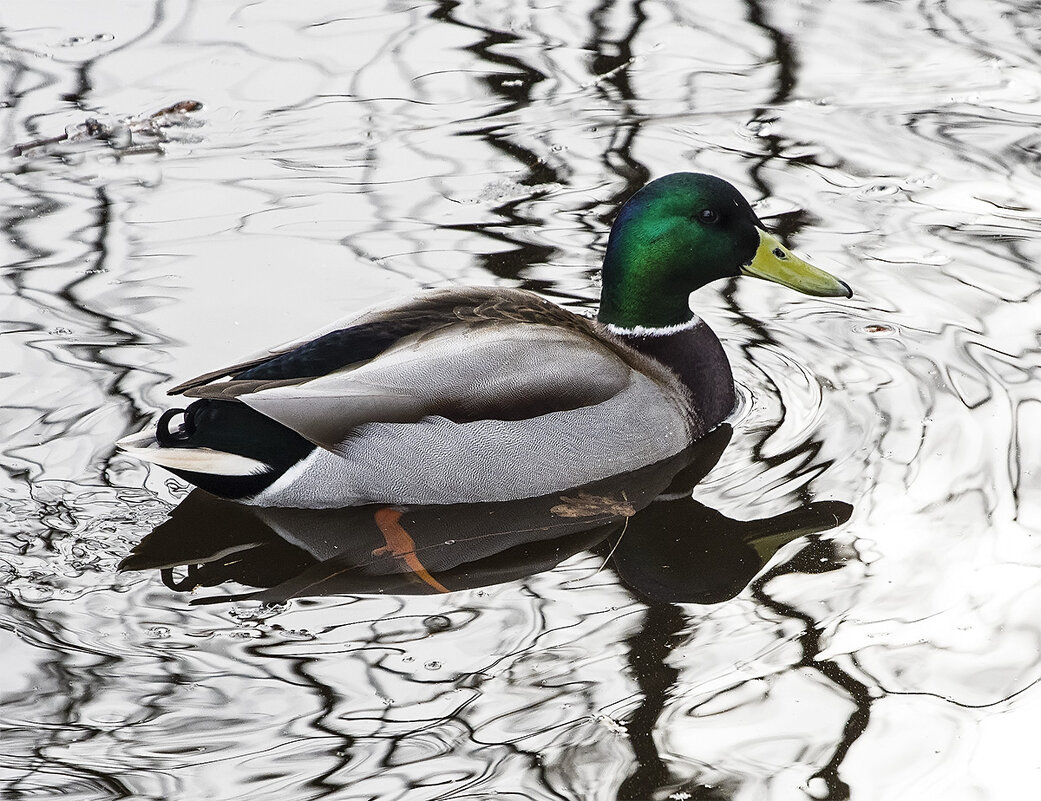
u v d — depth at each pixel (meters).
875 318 13.15
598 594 10.02
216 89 17.09
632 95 17.02
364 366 11.02
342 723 8.68
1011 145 15.77
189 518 10.88
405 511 11.23
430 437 11.05
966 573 9.81
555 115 16.62
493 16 18.78
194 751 8.46
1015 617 9.36
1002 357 12.32
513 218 14.68
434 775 8.24
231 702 8.88
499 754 8.39
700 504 11.00
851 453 11.30
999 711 8.60
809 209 14.77
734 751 8.40
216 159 15.83
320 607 9.92
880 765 8.26
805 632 9.40
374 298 13.35
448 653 9.34
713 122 16.44
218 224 14.62
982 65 17.42
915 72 17.36
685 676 9.04
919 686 8.84
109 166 15.70
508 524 11.11
